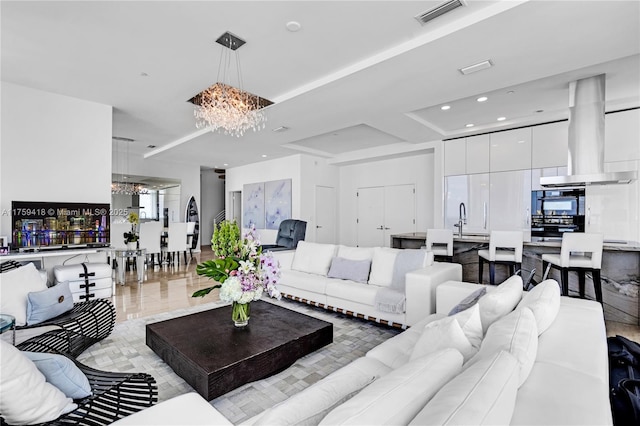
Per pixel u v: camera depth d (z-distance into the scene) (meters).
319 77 3.46
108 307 2.93
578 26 2.37
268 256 2.49
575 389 1.05
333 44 2.80
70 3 2.25
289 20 2.45
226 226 2.55
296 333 2.40
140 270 5.40
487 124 5.30
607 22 2.32
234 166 9.65
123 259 5.27
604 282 3.65
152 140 6.50
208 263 2.48
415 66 3.03
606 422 0.88
